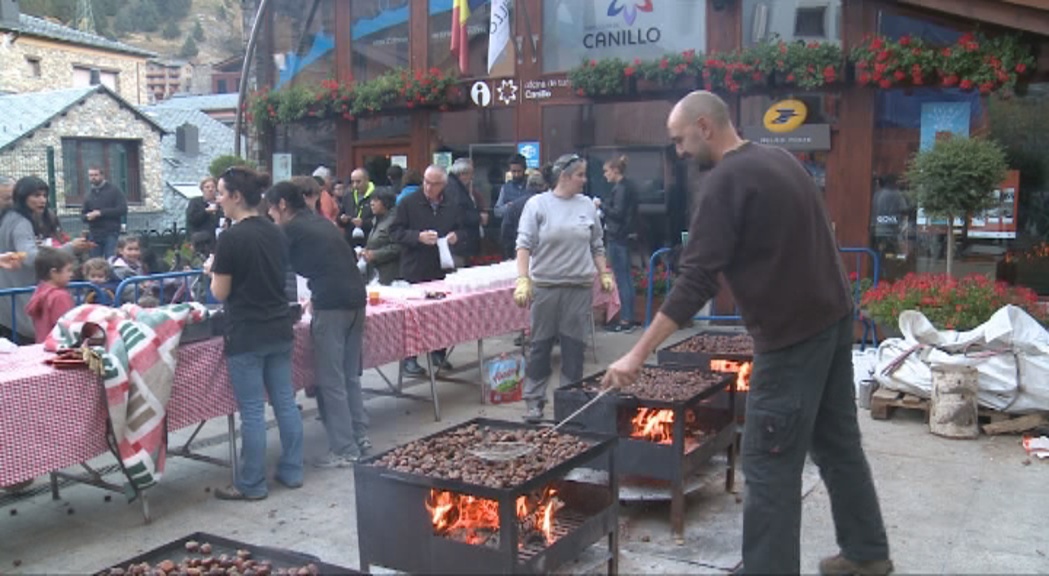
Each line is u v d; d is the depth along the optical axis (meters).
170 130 29.02
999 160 6.98
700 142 3.25
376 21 11.20
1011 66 7.65
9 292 5.82
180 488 5.05
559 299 5.75
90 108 23.06
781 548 3.13
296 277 6.12
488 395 7.00
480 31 10.46
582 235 5.70
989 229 8.26
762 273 3.08
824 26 8.65
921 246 8.55
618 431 4.34
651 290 9.13
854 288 8.29
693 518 4.39
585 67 9.40
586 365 7.89
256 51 12.14
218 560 3.18
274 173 12.07
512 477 3.16
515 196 9.53
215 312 4.86
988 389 5.73
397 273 8.04
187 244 12.23
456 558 3.14
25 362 4.38
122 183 24.22
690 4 9.24
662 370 4.95
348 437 5.37
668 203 9.70
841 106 8.66
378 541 3.34
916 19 8.28
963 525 4.27
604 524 3.53
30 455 4.02
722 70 8.73
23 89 29.20
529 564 3.08
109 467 5.41
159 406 4.41
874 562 3.44
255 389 4.79
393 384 7.45
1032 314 6.56
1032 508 4.48
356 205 10.23
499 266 7.87
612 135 9.83
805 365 3.11
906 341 6.21
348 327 5.32
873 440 5.64
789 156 3.21
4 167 20.97
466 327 6.59
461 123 10.70
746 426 3.23
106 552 4.16
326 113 11.32
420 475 3.20
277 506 4.73
